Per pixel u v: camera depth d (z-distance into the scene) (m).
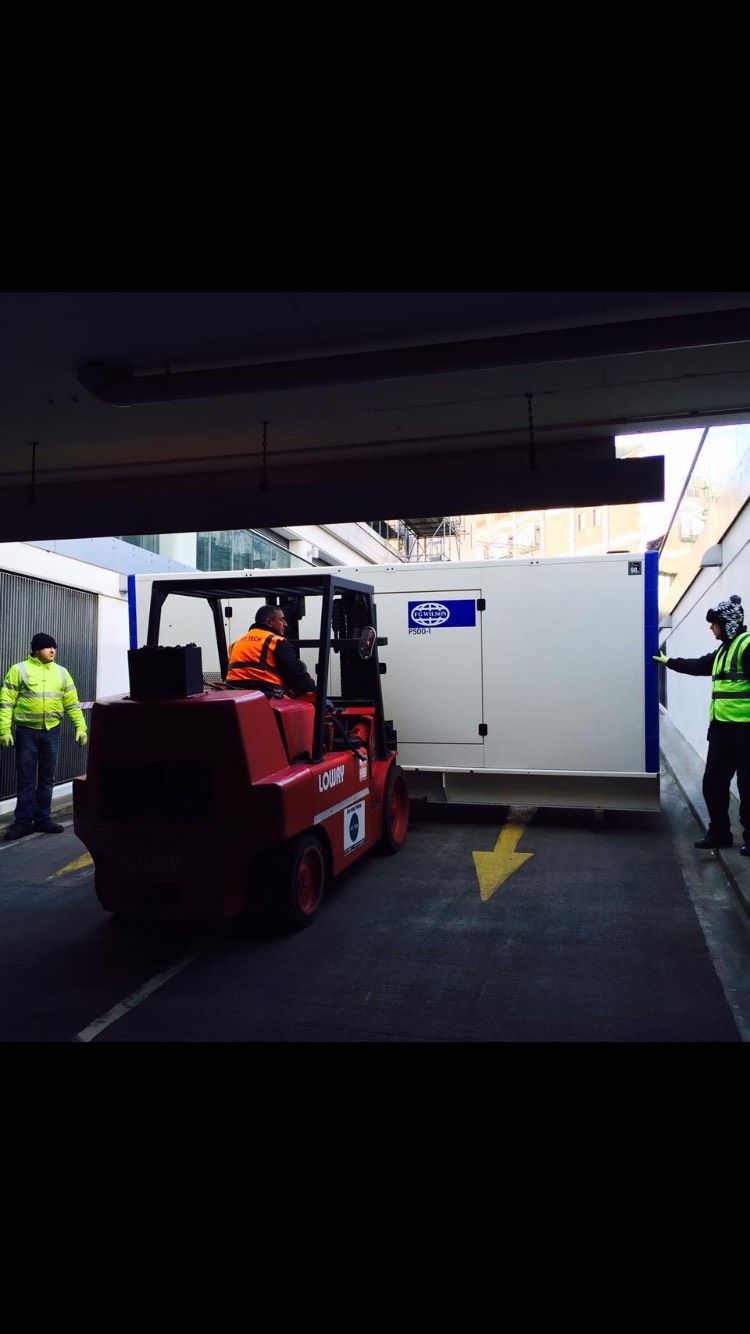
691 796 9.48
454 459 6.71
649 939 5.05
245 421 5.84
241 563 18.91
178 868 4.88
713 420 5.88
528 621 8.28
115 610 11.96
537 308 4.09
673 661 7.58
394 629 8.64
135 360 4.72
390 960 4.75
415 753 8.58
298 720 5.63
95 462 7.00
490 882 6.38
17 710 8.51
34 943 5.27
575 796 8.35
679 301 4.02
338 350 4.60
